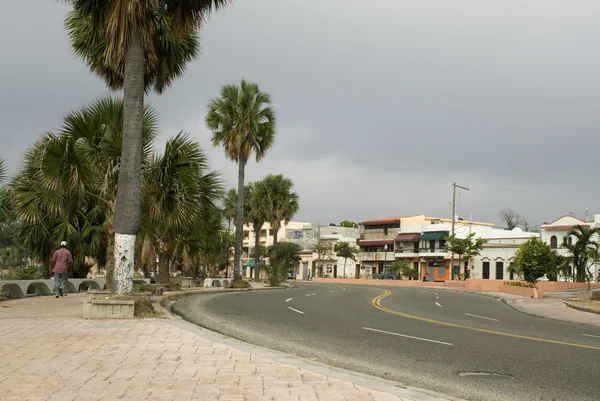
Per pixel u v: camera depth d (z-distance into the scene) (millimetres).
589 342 12234
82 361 7754
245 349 9250
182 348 9055
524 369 8633
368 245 86750
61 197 16250
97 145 17047
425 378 7938
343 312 18750
